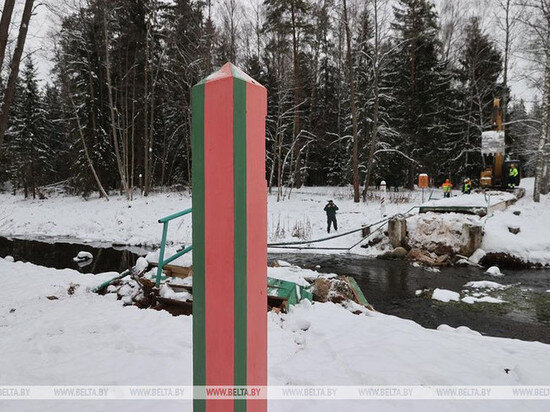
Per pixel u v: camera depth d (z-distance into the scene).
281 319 3.80
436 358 2.98
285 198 21.86
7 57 15.40
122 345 3.10
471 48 25.70
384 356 2.97
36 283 5.58
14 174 32.94
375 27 20.42
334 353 2.99
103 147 25.67
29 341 3.23
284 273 5.26
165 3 24.44
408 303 6.78
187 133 26.34
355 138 19.70
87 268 10.00
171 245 13.43
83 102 25.08
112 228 16.73
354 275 9.08
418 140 25.44
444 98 26.44
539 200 15.93
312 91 27.55
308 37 24.25
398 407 2.27
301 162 26.78
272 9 23.36
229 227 0.80
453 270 9.49
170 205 20.39
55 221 18.58
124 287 4.74
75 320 3.75
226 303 0.82
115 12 23.55
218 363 0.84
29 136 30.80
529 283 8.10
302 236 13.82
